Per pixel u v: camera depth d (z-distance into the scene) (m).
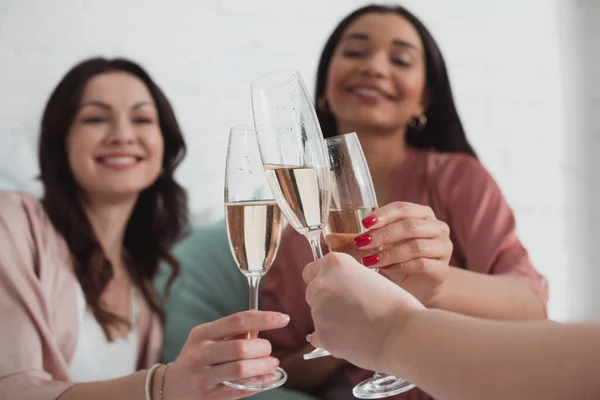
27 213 1.68
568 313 2.33
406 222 0.92
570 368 0.43
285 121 0.76
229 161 0.88
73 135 1.74
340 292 0.61
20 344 1.44
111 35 1.91
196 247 1.88
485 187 1.85
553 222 2.33
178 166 1.91
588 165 2.39
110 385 1.14
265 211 0.86
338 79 1.88
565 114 2.37
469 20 2.26
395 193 1.88
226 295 1.84
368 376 1.66
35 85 1.84
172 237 1.86
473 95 2.25
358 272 0.62
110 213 1.79
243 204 0.86
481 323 0.52
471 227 1.80
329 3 2.13
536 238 2.30
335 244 0.89
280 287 1.78
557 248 2.33
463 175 1.88
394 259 0.93
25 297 1.48
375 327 0.58
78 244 1.71
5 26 1.82
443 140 1.98
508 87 2.30
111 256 1.80
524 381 0.45
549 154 2.34
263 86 0.77
